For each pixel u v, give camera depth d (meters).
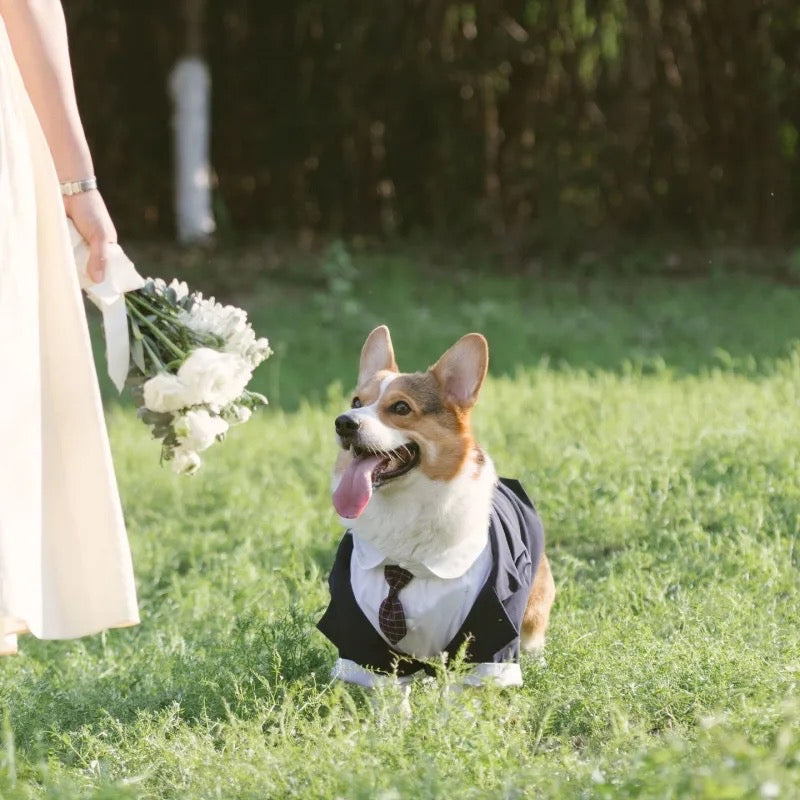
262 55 17.80
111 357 3.39
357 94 17.50
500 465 7.50
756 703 3.89
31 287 3.18
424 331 13.25
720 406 8.53
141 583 6.41
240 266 16.22
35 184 3.29
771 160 17.22
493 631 4.20
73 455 3.30
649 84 16.98
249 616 5.22
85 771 3.82
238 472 8.32
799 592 5.21
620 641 4.66
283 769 3.59
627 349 12.19
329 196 18.06
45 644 5.54
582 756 3.88
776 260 16.30
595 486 6.82
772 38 16.92
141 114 17.80
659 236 17.20
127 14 17.48
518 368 10.83
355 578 4.33
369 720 3.90
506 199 17.45
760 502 6.39
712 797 2.72
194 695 4.48
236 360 3.43
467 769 3.52
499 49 16.91
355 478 4.23
